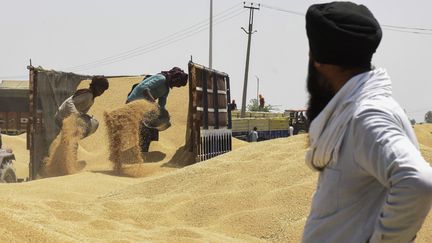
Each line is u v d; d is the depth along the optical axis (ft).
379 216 7.43
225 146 62.85
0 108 96.99
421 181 6.97
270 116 135.13
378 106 7.67
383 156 7.30
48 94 53.62
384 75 8.08
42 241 18.90
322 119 8.16
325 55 8.17
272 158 34.60
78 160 54.90
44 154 51.62
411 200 7.02
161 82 56.54
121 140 48.24
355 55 8.08
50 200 28.63
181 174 33.91
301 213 26.73
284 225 26.04
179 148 57.98
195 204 29.04
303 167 31.37
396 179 7.13
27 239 18.60
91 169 50.90
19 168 63.62
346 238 7.89
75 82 59.72
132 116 49.24
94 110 68.28
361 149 7.58
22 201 26.66
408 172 7.06
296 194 28.12
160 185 33.35
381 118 7.55
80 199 33.40
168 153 58.18
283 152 35.70
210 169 33.94
